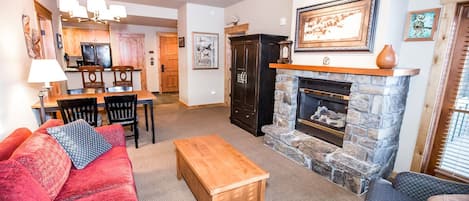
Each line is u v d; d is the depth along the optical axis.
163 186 2.43
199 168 1.92
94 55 7.49
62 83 4.72
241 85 4.25
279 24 4.14
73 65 7.46
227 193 1.75
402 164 2.63
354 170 2.33
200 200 2.04
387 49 2.14
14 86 2.36
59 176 1.60
